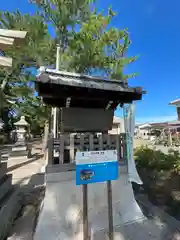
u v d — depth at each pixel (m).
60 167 2.61
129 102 2.95
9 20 4.97
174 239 2.34
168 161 4.68
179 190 3.68
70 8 5.19
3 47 2.55
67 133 3.05
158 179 4.11
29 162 8.41
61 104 3.15
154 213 3.00
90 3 5.36
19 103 6.56
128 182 2.98
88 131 3.18
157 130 24.78
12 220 2.91
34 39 5.07
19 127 9.96
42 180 5.23
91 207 2.71
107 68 5.20
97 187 2.79
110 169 2.25
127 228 2.58
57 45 5.12
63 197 2.57
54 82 2.10
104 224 2.62
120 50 5.28
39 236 2.32
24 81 5.80
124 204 2.88
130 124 2.94
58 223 2.46
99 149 2.86
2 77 5.91
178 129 18.75
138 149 6.66
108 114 3.20
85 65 5.10
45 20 5.52
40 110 6.09
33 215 3.10
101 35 5.22
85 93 2.60
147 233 2.47
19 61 5.30
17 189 3.81
